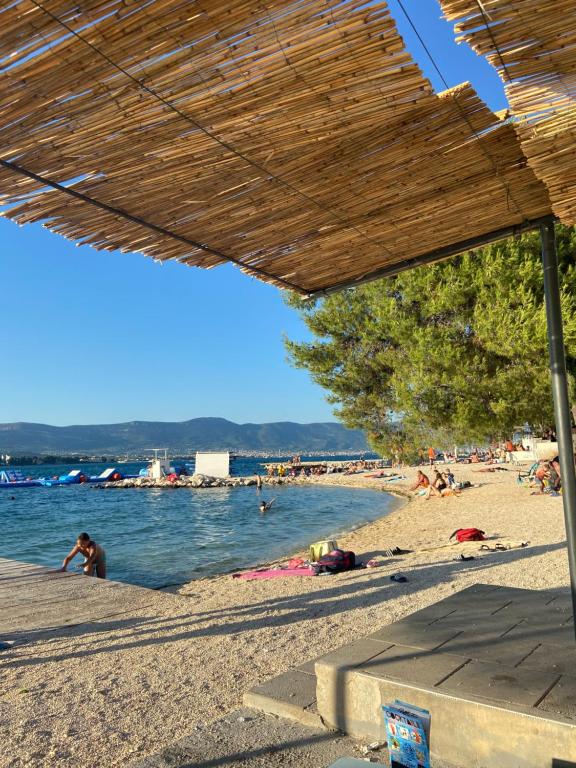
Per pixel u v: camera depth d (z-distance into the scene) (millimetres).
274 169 2225
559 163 2086
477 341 12930
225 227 2711
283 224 2770
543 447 24250
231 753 3029
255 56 1634
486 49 1607
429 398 13469
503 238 3180
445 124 2039
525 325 11453
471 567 8445
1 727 3861
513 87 1731
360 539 13891
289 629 5926
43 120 1798
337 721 3182
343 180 2367
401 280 13578
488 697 2709
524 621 3867
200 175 2209
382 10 1510
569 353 11711
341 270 3559
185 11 1487
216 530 21078
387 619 6051
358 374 15266
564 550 9039
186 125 1890
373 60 1666
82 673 4984
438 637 3607
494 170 2436
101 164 2053
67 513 31531
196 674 4715
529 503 17375
